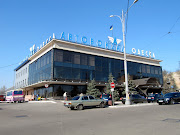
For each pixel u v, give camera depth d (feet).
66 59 118.21
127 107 64.90
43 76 124.88
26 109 69.21
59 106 75.87
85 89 127.95
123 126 27.43
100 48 134.21
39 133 24.27
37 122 34.53
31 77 152.87
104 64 136.56
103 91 134.41
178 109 49.93
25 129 27.53
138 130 24.25
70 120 35.68
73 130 25.53
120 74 143.95
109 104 73.61
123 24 76.07
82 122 32.50
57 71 112.68
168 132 22.59
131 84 129.18
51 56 114.01
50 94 117.19
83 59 126.11
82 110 59.00
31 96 157.79
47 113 53.01
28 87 151.74
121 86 140.36
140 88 149.18
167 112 43.60
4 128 28.96
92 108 65.77
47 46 121.39
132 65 155.22
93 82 117.19
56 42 115.75
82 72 123.65
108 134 22.49
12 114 51.37
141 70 161.48
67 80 115.44
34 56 148.05
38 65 137.90
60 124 31.09
